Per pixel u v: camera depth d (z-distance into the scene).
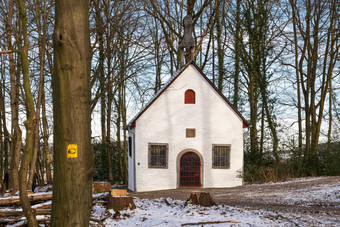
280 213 11.60
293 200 15.81
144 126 24.88
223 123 25.41
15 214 8.80
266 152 28.88
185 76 25.36
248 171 25.47
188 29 27.31
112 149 35.25
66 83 4.34
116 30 23.11
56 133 4.36
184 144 25.06
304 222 10.01
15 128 18.62
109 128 31.98
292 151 28.83
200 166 25.02
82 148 4.36
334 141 28.19
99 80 24.62
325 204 14.43
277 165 26.62
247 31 29.95
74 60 4.35
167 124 25.05
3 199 10.23
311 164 28.56
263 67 28.48
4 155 31.08
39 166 41.47
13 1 19.11
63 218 4.29
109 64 24.80
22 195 5.56
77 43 4.36
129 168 27.30
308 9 29.77
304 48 30.42
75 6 4.36
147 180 24.66
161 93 25.05
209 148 25.19
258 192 19.12
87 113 4.44
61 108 4.33
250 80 32.12
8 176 20.64
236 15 30.97
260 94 29.06
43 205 9.81
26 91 6.13
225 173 25.11
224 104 25.47
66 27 4.33
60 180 4.32
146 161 24.75
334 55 30.09
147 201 13.62
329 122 31.64
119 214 10.54
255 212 11.45
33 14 18.45
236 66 34.06
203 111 25.31
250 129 29.05
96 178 34.22
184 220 9.95
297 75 30.66
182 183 24.89
